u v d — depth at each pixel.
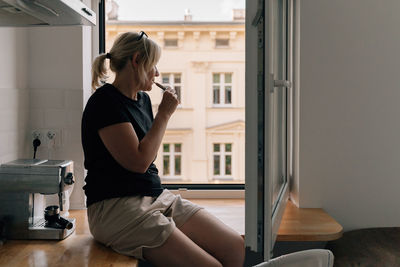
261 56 1.38
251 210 1.43
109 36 24.33
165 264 1.55
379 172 2.20
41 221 1.82
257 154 1.40
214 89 26.62
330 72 2.18
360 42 2.17
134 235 1.57
